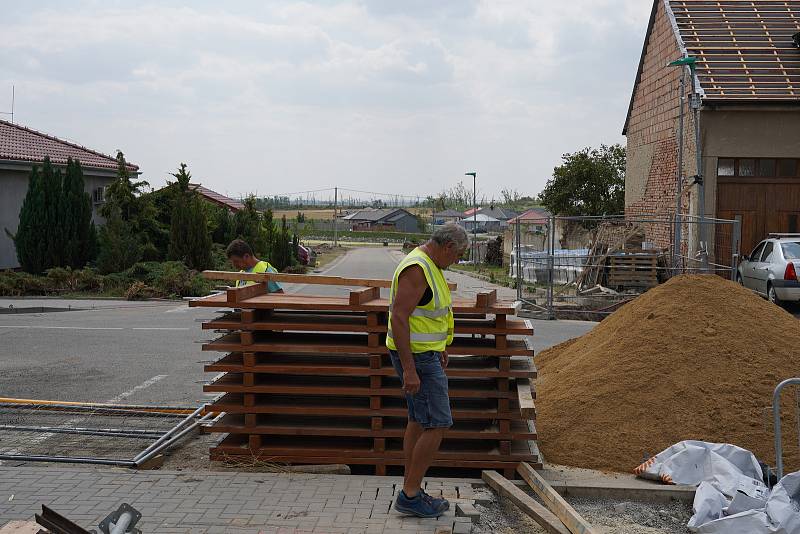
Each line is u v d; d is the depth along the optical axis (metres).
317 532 4.55
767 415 5.91
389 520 4.74
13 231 25.19
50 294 21.36
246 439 6.02
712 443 5.67
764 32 21.66
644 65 24.53
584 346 7.81
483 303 5.61
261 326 5.76
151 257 25.89
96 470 5.69
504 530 4.76
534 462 5.61
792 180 20.14
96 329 14.55
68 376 9.91
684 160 21.11
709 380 6.24
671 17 22.22
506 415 5.63
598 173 36.69
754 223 20.22
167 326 15.03
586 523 4.41
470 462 5.64
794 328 6.98
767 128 19.86
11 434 6.96
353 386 5.79
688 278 7.26
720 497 4.91
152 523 4.68
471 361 5.99
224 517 4.78
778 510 4.48
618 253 18.75
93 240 24.14
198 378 9.80
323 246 80.25
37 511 4.87
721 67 20.59
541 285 22.48
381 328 5.67
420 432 4.89
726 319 6.76
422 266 4.71
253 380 5.79
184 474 5.57
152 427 7.12
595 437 6.02
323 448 5.80
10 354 11.64
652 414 6.08
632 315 7.16
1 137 27.12
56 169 25.86
